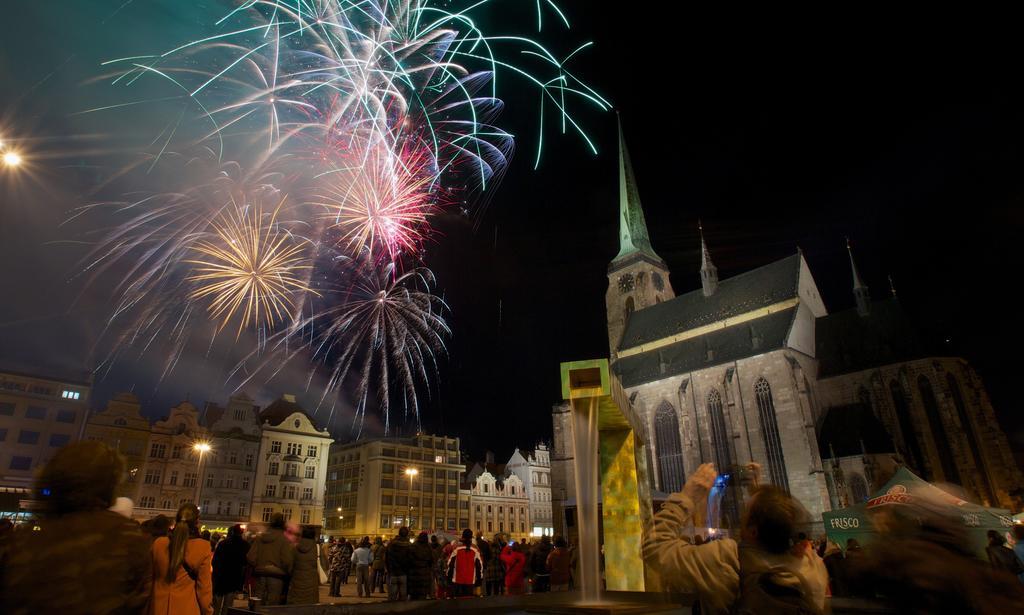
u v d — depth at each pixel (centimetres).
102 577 331
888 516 348
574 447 665
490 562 2130
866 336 6338
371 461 9069
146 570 370
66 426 6066
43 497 358
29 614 308
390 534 8662
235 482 7025
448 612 591
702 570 375
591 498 652
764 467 5866
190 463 6681
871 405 5850
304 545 1190
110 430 6284
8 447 5722
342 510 9306
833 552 1345
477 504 9706
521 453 10831
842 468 5394
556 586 1623
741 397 6272
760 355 6238
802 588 343
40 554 324
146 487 6344
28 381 5953
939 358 5719
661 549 401
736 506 5056
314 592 1177
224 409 7556
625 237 9269
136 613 358
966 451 5238
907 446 5512
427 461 9419
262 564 1144
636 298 8738
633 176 9700
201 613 611
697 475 436
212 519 6669
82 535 340
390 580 1553
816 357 6569
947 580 289
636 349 8069
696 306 7931
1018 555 1121
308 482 7644
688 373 6844
